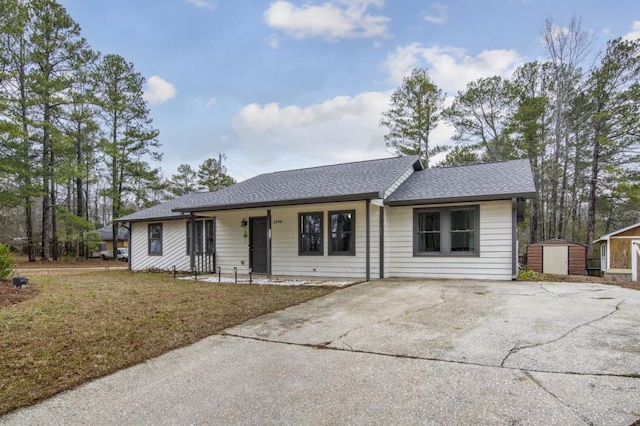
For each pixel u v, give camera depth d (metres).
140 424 2.51
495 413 2.47
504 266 9.12
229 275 11.77
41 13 19.89
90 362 3.68
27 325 5.01
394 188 10.57
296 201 9.70
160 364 3.64
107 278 11.32
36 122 19.30
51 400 2.88
